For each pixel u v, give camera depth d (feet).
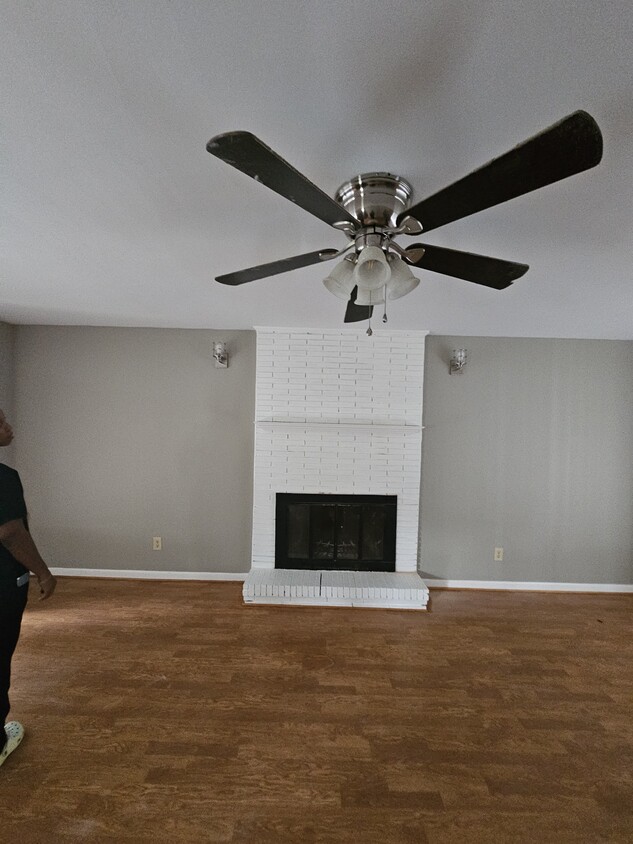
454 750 6.51
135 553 12.99
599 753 6.54
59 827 5.16
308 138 3.66
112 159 4.04
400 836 5.18
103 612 10.79
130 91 3.18
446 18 2.55
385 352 12.51
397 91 3.13
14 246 6.20
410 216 3.51
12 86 3.15
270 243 5.95
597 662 9.05
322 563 12.66
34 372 12.72
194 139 3.72
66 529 12.94
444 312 9.77
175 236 5.77
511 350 12.84
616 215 4.90
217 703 7.41
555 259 6.25
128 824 5.22
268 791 5.72
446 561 12.98
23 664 8.45
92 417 12.84
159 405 12.88
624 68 2.89
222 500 12.97
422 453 12.89
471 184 2.99
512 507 12.96
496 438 12.91
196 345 12.84
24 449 12.79
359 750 6.46
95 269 7.24
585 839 5.20
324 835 5.16
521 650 9.46
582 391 12.87
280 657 8.93
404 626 10.48
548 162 2.70
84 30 2.68
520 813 5.51
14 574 5.84
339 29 2.64
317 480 12.64
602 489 12.94
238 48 2.79
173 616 10.66
